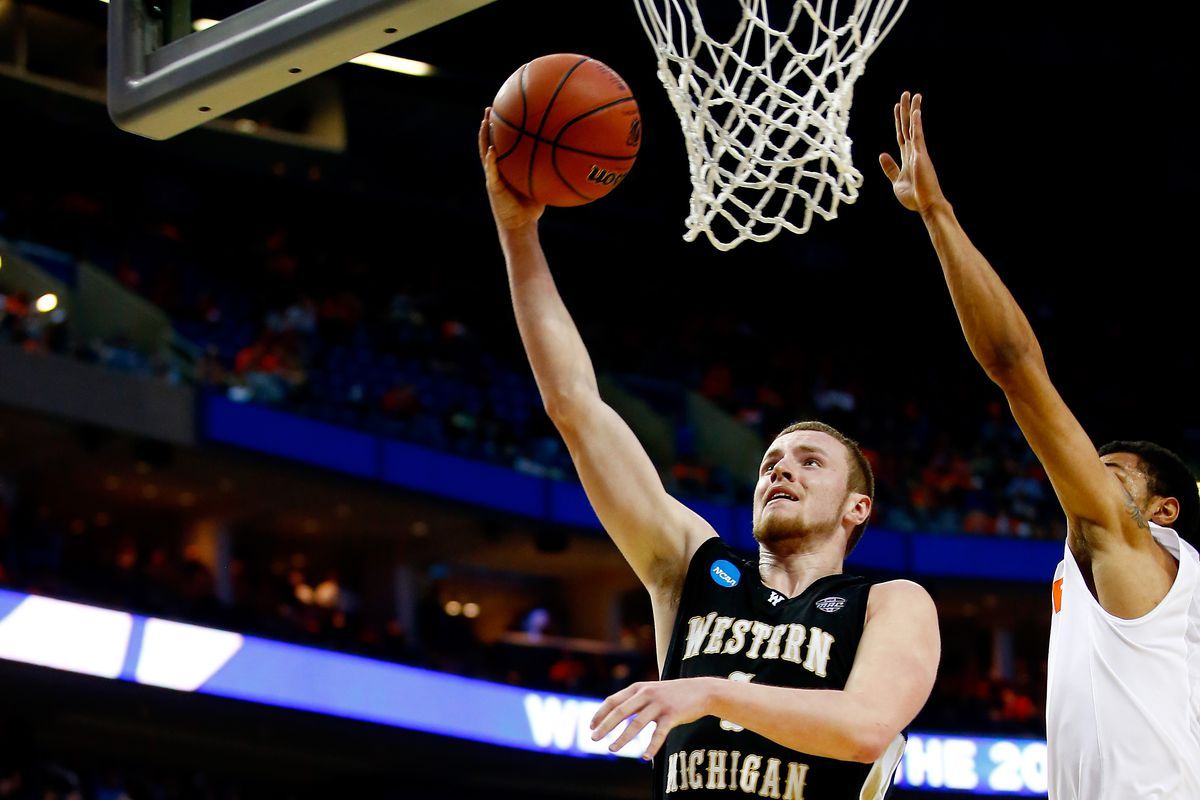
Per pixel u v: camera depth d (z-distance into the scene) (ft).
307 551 56.95
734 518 53.93
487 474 52.44
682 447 59.67
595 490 10.12
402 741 44.70
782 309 71.46
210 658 41.52
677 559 10.00
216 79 11.73
